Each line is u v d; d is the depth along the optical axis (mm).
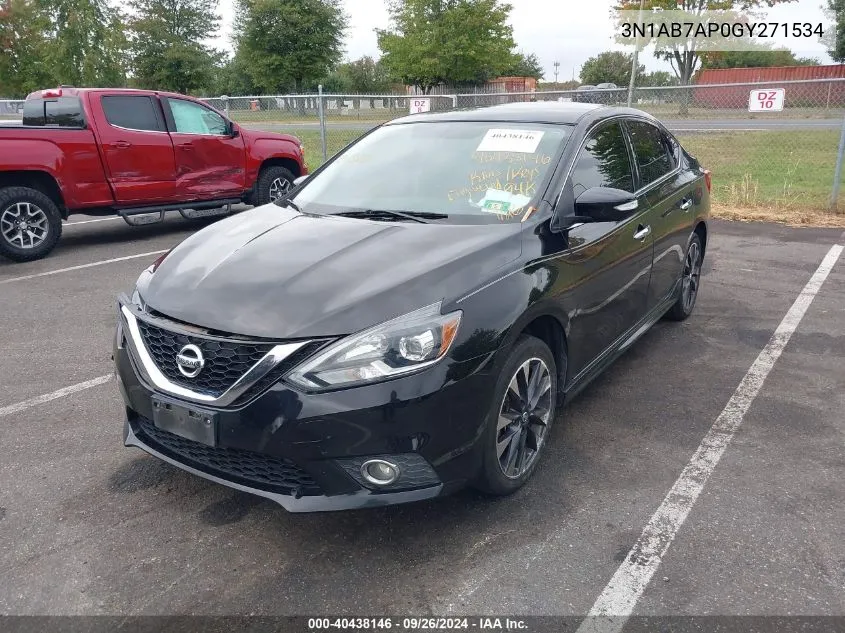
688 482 3281
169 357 2799
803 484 3258
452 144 3975
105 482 3342
